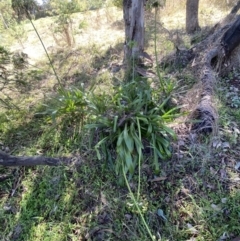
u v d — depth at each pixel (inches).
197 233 59.0
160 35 164.7
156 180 69.5
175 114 82.0
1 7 197.0
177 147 74.8
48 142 92.1
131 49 130.1
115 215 65.5
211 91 92.7
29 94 124.3
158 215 63.4
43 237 66.2
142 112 78.3
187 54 129.3
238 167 70.1
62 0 195.9
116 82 120.5
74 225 66.6
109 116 79.1
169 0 228.8
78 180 75.3
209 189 65.9
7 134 101.1
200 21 189.0
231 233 58.0
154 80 111.4
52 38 220.5
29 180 80.7
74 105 95.0
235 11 141.9
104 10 265.0
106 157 75.4
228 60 115.7
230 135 78.9
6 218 73.0
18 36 205.9
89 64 151.5
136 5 120.6
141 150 70.7
